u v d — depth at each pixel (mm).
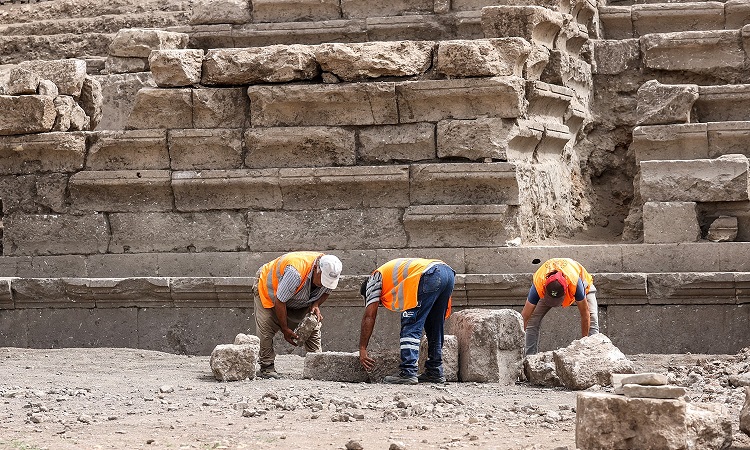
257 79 13094
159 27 16969
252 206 13133
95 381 9898
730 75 14148
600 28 15234
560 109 13828
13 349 12375
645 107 12883
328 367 10094
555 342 12000
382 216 12844
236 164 13203
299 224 13016
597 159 14859
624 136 14852
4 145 13555
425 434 7078
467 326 10047
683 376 10102
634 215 13328
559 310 11992
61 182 13586
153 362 11484
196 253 13188
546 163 13672
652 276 11828
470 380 9961
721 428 6309
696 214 12242
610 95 14914
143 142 13281
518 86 12461
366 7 15023
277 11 15312
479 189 12609
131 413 8055
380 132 12875
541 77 13766
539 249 12305
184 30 16016
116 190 13422
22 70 13742
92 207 13523
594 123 14883
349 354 10078
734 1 14688
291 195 13039
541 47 13344
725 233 12141
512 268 12367
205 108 13203
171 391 9195
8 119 13508
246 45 15297
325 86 12789
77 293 12898
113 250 13469
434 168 12602
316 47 12891
